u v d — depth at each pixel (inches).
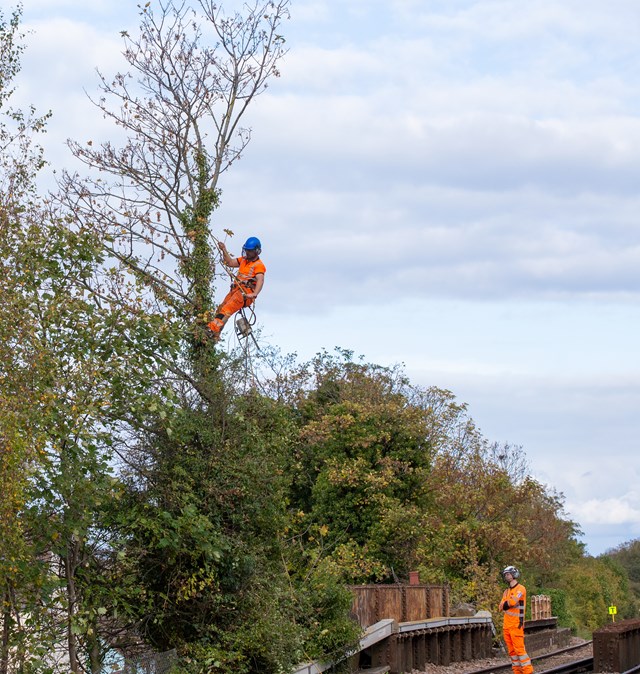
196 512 721.6
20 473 512.1
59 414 576.7
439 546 1635.1
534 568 2306.8
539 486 1775.3
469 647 1391.5
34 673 564.4
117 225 792.3
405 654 1144.2
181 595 706.2
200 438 745.0
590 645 1753.2
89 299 653.9
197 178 876.0
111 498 636.7
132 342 652.7
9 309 556.1
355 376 1873.8
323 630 899.4
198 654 730.2
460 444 1895.9
